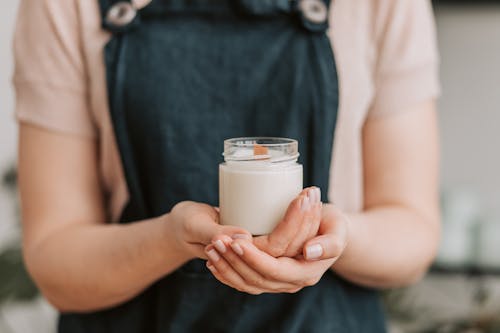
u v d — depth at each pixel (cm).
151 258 68
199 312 76
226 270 56
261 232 61
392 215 75
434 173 80
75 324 80
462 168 178
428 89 78
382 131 78
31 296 151
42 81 77
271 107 76
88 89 77
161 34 76
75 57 76
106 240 71
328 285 77
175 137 75
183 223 60
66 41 76
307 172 76
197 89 76
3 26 171
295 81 75
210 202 76
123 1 77
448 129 177
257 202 60
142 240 67
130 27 76
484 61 173
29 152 78
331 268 75
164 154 75
